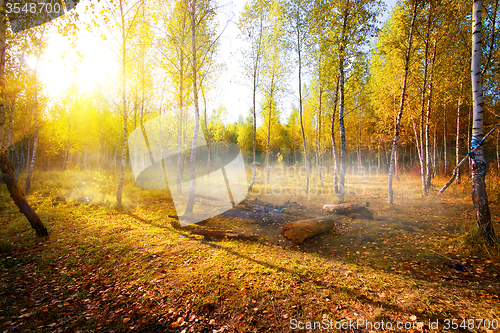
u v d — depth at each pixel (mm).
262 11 12898
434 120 17719
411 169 23750
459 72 11859
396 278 3545
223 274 3717
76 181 14477
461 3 9820
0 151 5039
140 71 12273
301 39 12586
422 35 10711
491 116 16172
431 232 5684
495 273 3559
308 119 27047
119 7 8562
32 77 9828
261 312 2789
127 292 3316
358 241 5453
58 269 4047
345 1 9500
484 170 4660
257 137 27500
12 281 3609
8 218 7105
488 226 4570
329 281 3492
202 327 2592
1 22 4312
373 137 26047
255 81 13836
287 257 4566
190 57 11078
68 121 22359
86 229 6141
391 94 13414
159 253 4629
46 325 2674
